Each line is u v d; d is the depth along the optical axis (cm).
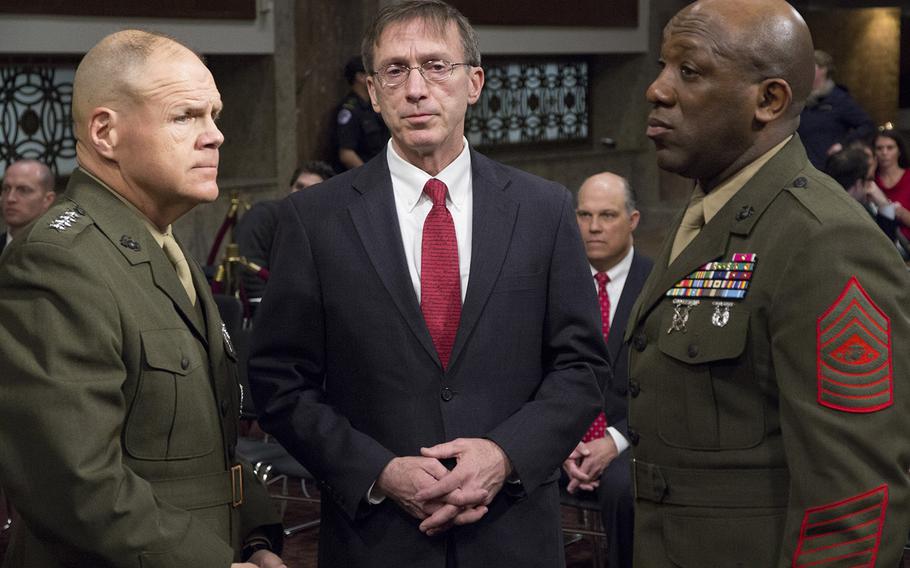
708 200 205
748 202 199
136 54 197
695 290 201
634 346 212
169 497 196
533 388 245
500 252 241
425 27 236
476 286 238
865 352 183
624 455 371
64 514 181
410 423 235
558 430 236
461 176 245
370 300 237
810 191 194
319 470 235
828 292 184
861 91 1440
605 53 1176
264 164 869
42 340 183
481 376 237
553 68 1157
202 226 808
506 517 237
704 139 200
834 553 182
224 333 218
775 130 200
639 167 1202
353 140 815
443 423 235
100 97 197
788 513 188
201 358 205
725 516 196
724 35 196
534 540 240
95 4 727
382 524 234
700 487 199
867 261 186
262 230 550
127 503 183
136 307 194
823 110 757
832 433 182
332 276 240
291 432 238
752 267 195
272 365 243
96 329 186
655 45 1186
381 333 237
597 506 366
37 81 743
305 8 911
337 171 841
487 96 1091
